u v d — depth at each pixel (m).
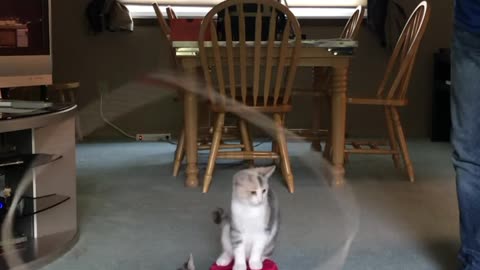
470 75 1.58
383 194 2.72
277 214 1.62
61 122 2.02
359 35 4.62
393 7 4.42
